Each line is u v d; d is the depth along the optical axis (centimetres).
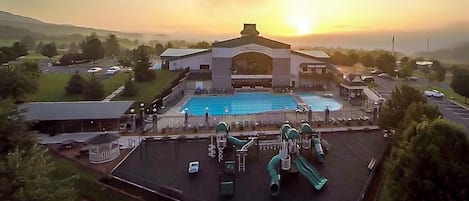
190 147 3734
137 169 3138
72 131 4203
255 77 7438
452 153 1872
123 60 9519
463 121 4925
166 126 4456
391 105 3797
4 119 2281
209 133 4241
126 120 4591
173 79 6794
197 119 4756
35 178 1727
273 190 2667
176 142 3825
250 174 3050
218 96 6675
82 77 6034
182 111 5425
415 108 3128
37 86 5153
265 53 7262
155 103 5256
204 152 3588
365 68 11206
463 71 7212
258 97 6638
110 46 13900
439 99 6469
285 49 7275
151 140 3919
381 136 4122
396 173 2006
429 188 1802
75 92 5666
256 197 2645
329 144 3831
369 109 5312
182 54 8444
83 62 10631
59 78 6988
